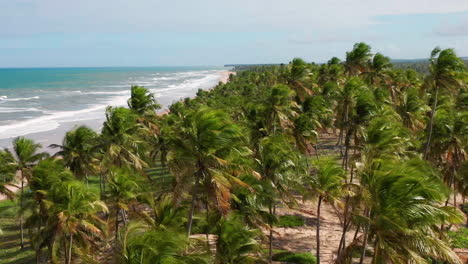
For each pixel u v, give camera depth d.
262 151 23.25
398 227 13.20
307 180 21.28
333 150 57.03
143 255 10.95
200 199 21.31
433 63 34.06
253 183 21.00
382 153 22.42
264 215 21.42
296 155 24.72
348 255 15.58
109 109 32.28
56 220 19.28
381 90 50.47
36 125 83.69
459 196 37.12
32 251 30.25
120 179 21.66
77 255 21.28
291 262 24.98
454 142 27.94
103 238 21.61
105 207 19.67
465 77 32.50
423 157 31.20
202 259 13.35
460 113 29.25
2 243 32.09
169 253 11.27
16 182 29.72
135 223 12.08
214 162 17.70
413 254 13.34
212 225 20.31
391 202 13.69
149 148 40.62
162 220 18.23
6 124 83.94
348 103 42.62
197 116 17.36
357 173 18.00
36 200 22.98
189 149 17.67
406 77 69.38
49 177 22.45
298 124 38.91
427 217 13.00
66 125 84.44
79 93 164.62
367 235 15.66
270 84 107.19
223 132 17.02
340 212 34.62
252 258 16.77
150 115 44.12
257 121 38.19
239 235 16.39
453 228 29.58
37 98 140.00
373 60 61.19
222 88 119.06
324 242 28.42
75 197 18.86
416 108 40.25
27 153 30.31
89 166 33.34
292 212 34.59
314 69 87.31
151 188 24.03
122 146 31.31
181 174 18.05
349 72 67.19
